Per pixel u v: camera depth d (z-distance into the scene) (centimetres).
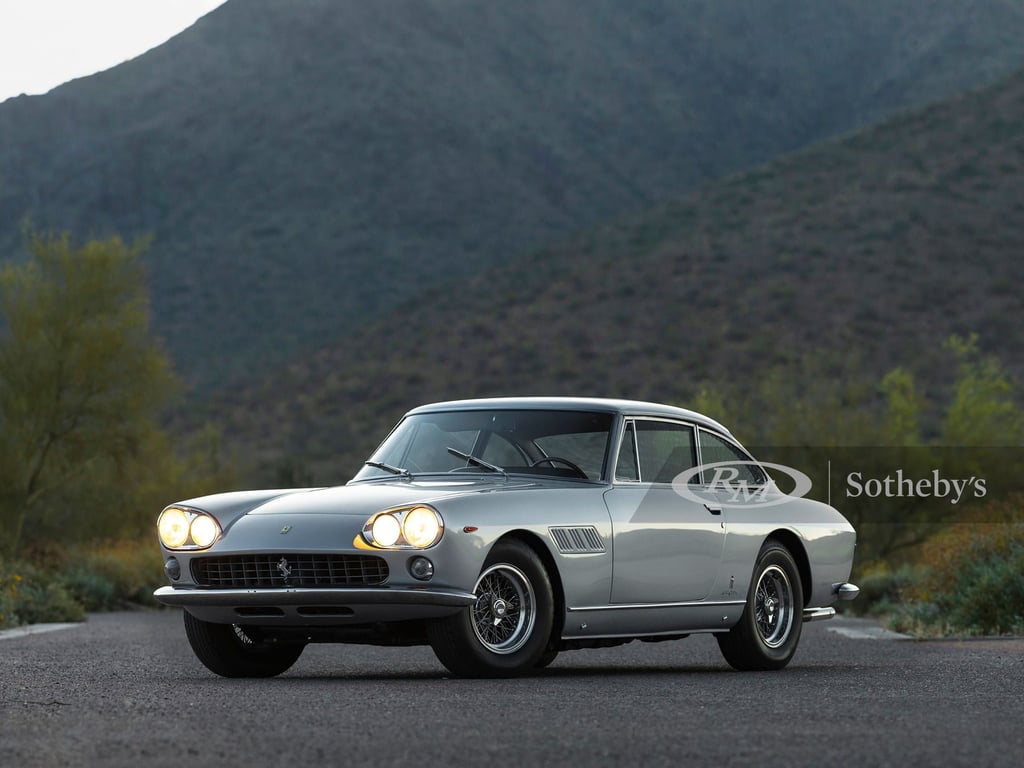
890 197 14700
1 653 2253
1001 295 12650
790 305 13000
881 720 1270
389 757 1055
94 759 1049
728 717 1288
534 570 1700
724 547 1917
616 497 1811
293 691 1523
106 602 4794
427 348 14588
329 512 1678
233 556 1688
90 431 5559
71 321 5522
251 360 18450
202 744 1118
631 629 1816
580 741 1134
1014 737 1162
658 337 13075
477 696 1457
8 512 5359
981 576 3044
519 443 1856
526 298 14962
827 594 2105
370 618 1641
